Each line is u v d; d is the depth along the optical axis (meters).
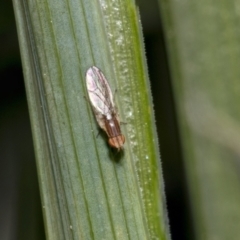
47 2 0.07
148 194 0.07
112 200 0.07
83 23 0.07
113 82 0.07
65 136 0.07
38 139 0.07
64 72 0.07
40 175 0.07
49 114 0.07
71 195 0.07
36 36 0.07
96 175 0.07
